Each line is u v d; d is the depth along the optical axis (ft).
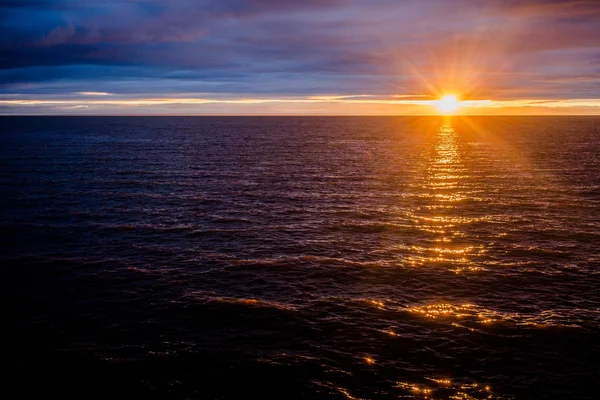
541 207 120.67
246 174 180.04
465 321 59.41
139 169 191.93
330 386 46.42
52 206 122.11
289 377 47.88
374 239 94.73
